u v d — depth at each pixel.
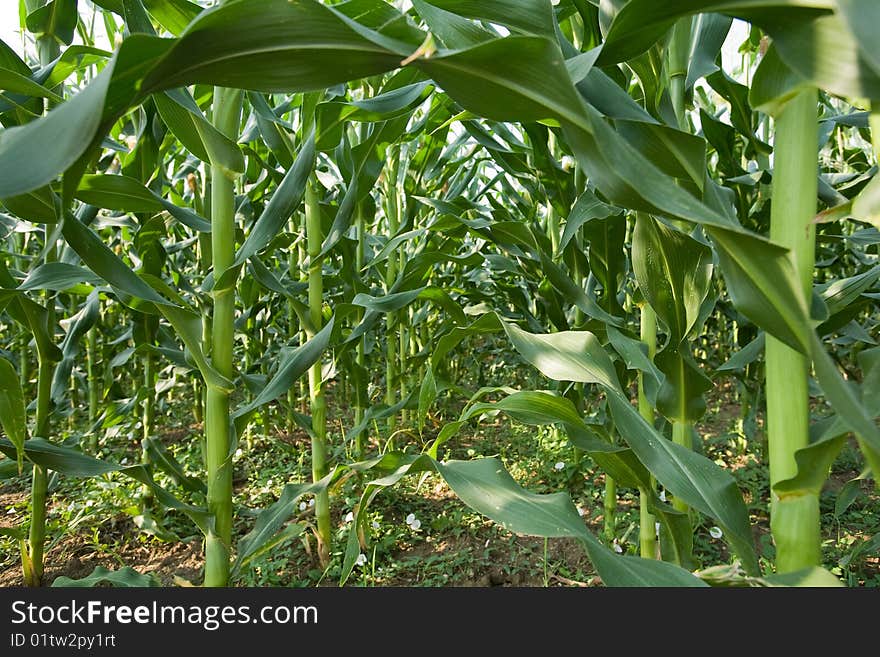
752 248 0.62
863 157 3.12
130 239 2.89
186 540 2.39
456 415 4.29
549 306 2.08
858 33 0.49
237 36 0.60
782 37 0.66
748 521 1.00
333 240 2.01
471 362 5.20
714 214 0.61
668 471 1.07
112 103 0.61
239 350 4.18
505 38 0.59
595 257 1.93
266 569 2.23
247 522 2.70
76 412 3.99
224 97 1.53
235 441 1.60
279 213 1.53
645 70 1.21
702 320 1.42
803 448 0.74
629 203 0.70
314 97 1.79
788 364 0.79
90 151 0.63
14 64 1.49
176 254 3.82
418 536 2.53
